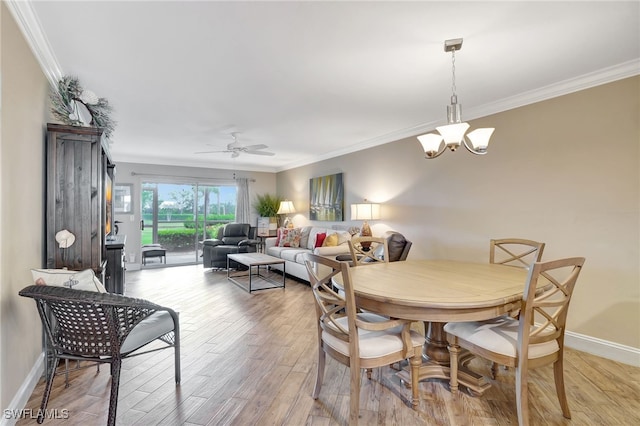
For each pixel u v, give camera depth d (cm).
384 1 179
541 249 253
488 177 350
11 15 175
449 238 393
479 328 194
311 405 199
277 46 228
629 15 193
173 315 216
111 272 348
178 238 735
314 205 669
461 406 198
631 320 253
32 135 214
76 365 246
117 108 357
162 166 704
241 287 504
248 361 257
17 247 188
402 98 328
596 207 270
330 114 379
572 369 246
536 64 254
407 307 173
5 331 170
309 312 381
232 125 427
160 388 216
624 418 187
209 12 188
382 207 496
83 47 227
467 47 229
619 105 258
